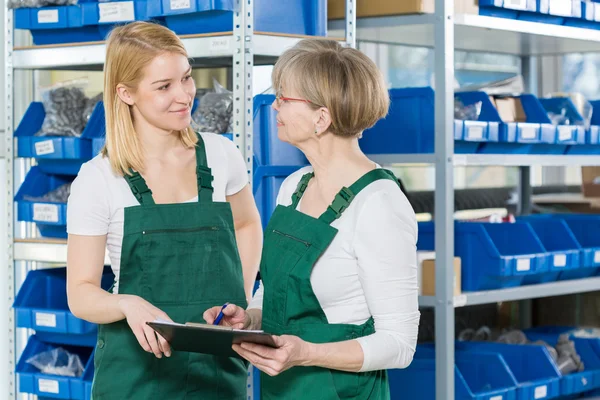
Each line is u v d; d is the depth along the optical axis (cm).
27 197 387
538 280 439
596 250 456
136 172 244
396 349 198
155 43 240
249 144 326
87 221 239
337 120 204
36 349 387
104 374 248
